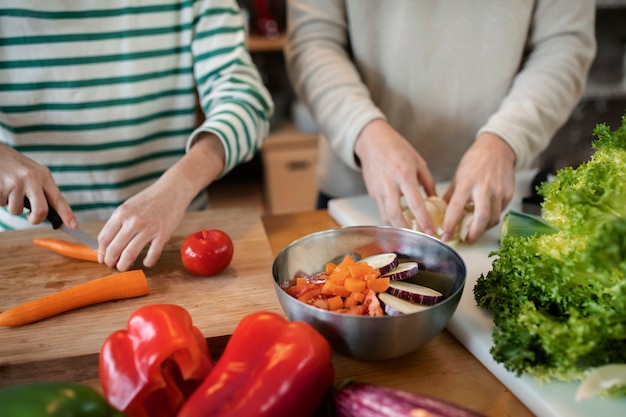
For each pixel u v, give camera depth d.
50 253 1.05
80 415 0.51
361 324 0.68
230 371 0.62
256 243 1.09
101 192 1.27
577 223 0.68
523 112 1.15
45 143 1.19
